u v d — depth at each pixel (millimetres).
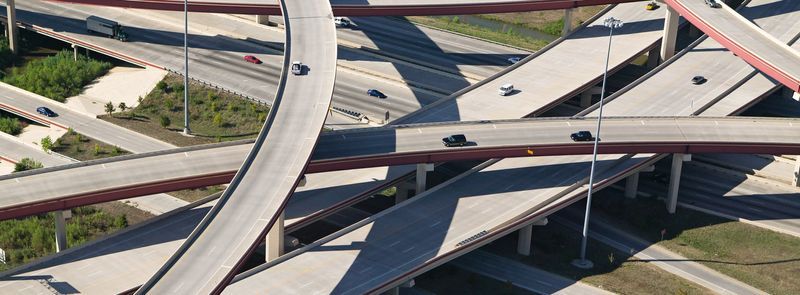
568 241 180625
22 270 157750
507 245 178875
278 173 166375
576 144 185250
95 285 154500
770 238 180875
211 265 145625
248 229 153250
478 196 181125
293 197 181000
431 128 191125
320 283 155000
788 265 173500
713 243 180375
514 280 168750
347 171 191125
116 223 181750
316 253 163125
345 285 154750
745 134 191375
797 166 195125
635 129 192000
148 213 186875
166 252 163625
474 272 170625
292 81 193000
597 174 186625
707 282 169250
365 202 194500
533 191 182750
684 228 185125
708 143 187000
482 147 183875
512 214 174750
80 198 166125
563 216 188750
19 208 162250
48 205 164125
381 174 190000
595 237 182250
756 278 170375
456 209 176875
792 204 191500
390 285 156625
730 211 189125
